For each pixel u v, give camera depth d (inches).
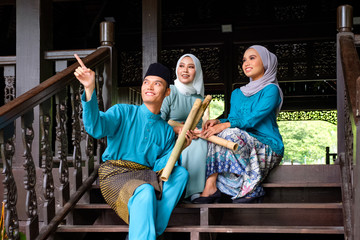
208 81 343.0
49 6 161.6
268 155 130.6
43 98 111.7
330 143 941.2
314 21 333.4
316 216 120.0
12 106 99.8
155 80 114.1
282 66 337.1
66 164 122.1
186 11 349.4
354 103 99.2
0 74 384.8
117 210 106.6
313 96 445.7
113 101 150.1
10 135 100.7
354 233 92.3
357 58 122.0
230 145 118.6
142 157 114.1
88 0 352.2
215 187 126.1
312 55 334.0
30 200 106.0
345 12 143.9
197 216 122.6
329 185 127.8
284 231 107.4
